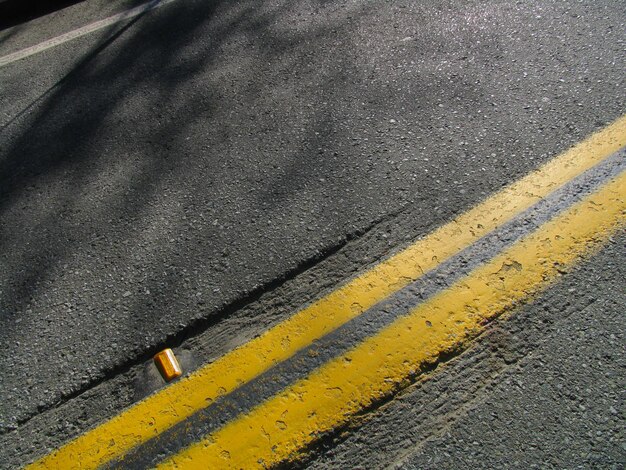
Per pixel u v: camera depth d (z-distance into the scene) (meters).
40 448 1.37
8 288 1.82
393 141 1.98
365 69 2.39
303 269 1.64
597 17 2.29
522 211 1.65
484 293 1.47
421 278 1.54
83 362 1.53
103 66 3.07
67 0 4.15
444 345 1.38
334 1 3.01
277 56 2.68
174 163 2.19
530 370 1.28
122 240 1.90
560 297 1.41
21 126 2.74
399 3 2.80
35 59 3.39
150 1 3.73
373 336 1.44
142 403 1.42
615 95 1.92
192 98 2.55
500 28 2.39
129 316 1.62
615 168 1.69
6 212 2.18
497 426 1.20
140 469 1.29
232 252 1.74
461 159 1.84
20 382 1.51
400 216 1.72
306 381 1.38
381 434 1.25
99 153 2.37
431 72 2.25
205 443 1.31
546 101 1.97
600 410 1.18
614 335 1.30
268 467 1.25
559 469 1.11
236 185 1.99
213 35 3.04
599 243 1.51
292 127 2.19
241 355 1.47
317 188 1.88
